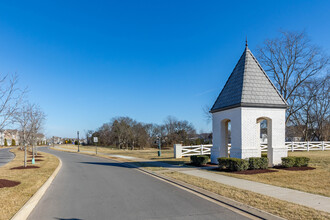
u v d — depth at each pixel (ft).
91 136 344.08
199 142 234.79
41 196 29.78
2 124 35.22
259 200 24.67
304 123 123.03
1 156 122.83
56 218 21.08
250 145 49.34
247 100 49.47
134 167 62.13
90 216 21.43
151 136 284.41
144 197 28.27
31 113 82.99
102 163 77.00
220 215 21.06
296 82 102.53
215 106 59.21
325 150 97.50
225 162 47.60
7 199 25.75
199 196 28.50
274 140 50.70
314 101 113.39
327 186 32.17
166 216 20.98
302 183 34.30
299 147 97.91
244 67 53.01
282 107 51.52
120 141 256.52
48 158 96.63
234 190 29.58
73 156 119.85
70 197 29.09
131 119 266.16
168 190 32.19
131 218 20.61
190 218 20.36
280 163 50.24
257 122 60.39
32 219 20.88
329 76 103.71
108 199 27.66
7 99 35.53
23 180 38.47
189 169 51.80
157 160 77.00
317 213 20.17
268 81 53.36
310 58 99.96
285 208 21.74
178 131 268.21
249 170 45.62
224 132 57.93
